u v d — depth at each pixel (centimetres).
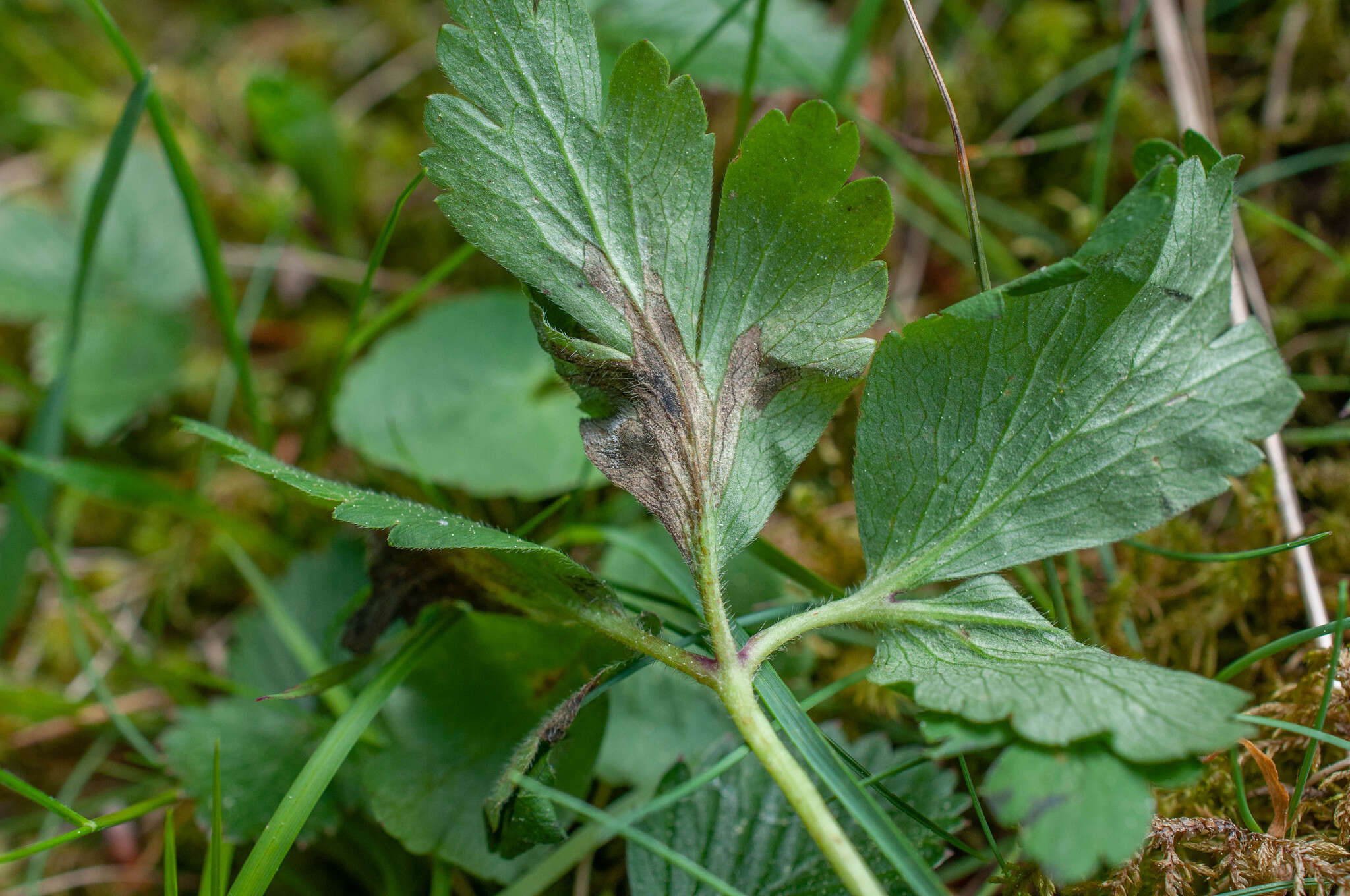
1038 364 16
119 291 27
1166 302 17
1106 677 16
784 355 17
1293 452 21
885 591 17
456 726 18
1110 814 15
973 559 16
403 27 30
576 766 18
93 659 22
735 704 16
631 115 17
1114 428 17
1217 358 17
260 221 28
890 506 17
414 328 22
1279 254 22
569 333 17
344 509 16
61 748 21
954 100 25
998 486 17
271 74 24
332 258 27
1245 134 23
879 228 17
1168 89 24
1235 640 19
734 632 17
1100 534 16
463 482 21
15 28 30
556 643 18
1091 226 22
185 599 23
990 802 15
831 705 19
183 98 30
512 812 16
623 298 17
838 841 16
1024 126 25
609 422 17
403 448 21
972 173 24
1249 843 17
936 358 16
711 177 17
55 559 20
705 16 24
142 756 20
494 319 22
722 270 17
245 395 21
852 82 24
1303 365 21
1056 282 16
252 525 22
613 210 17
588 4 25
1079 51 25
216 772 17
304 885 19
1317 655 18
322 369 25
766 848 18
